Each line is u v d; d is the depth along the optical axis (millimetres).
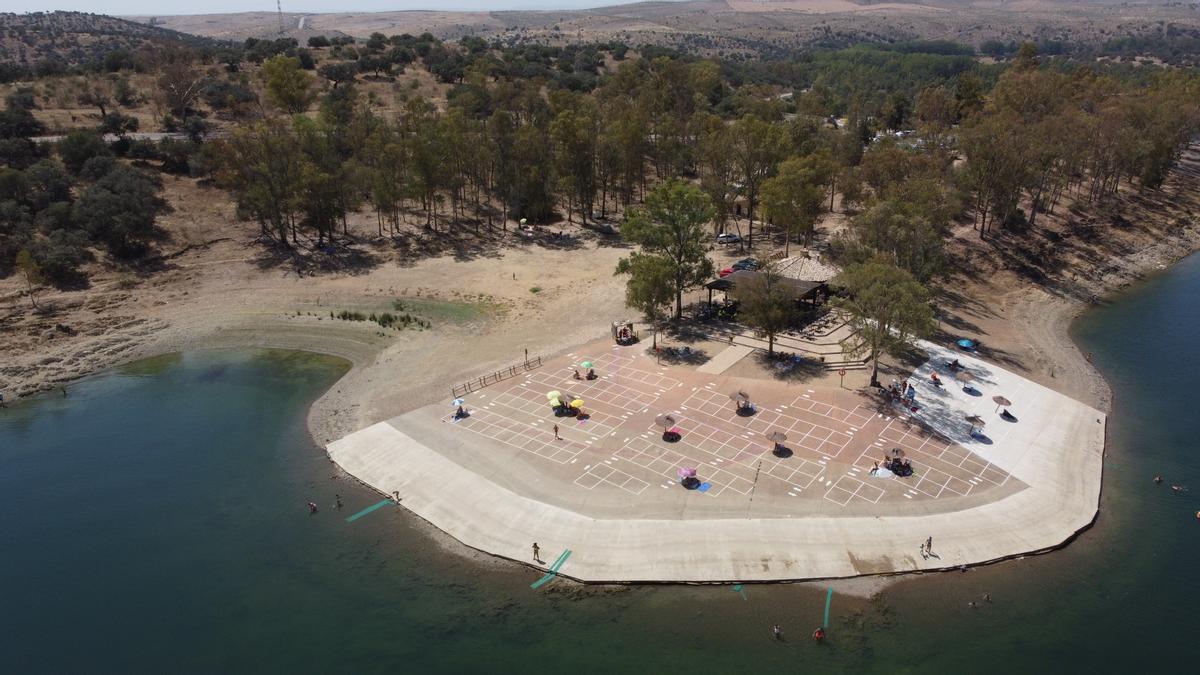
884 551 51438
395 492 59906
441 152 121875
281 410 74562
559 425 68500
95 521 57969
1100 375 78312
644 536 53469
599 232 129875
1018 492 57656
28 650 45625
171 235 117125
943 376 76188
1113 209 128375
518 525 55375
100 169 120062
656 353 83500
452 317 96938
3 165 117750
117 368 85312
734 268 98500
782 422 67875
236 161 114938
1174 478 60438
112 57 192750
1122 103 144875
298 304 102125
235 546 54781
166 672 43844
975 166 111688
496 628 46375
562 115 126812
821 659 43281
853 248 90062
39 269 97500
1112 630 45438
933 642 44500
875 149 140625
